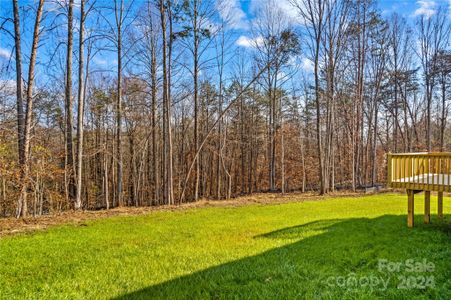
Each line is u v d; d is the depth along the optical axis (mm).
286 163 26156
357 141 19922
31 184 10344
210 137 23641
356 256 4957
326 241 5918
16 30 9766
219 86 21422
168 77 14844
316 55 15930
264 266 4668
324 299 3510
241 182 28312
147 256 5363
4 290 4035
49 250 5770
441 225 7113
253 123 27484
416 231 6512
